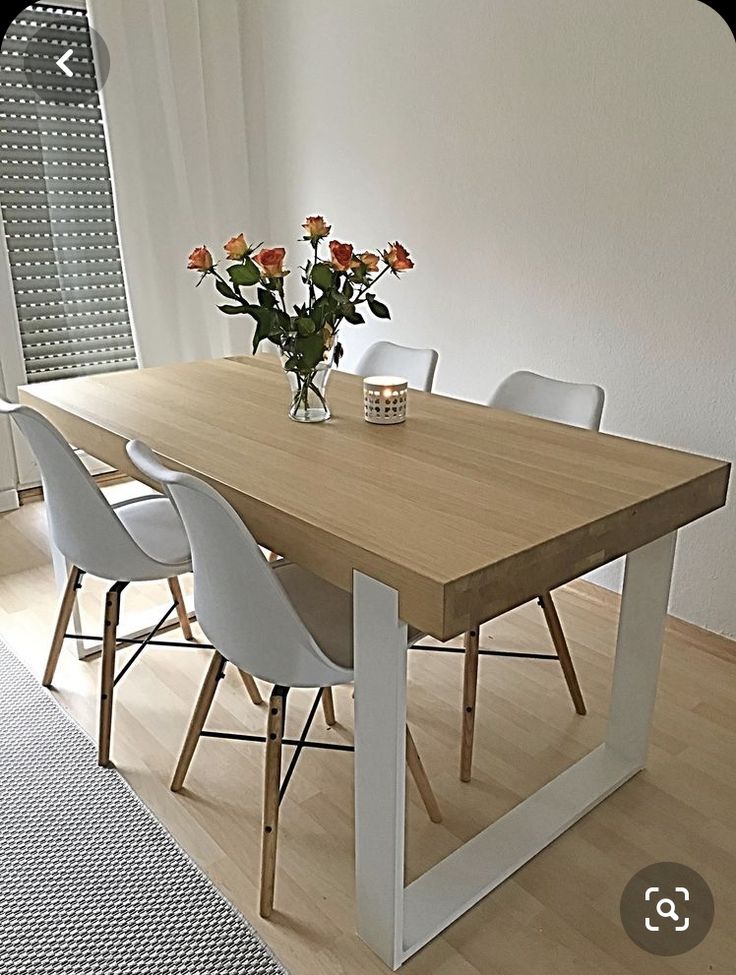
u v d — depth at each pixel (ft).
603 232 8.88
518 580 4.43
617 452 6.14
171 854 6.00
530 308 9.86
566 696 7.82
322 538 4.75
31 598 9.73
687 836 6.14
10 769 6.86
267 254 6.16
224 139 12.85
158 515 7.68
